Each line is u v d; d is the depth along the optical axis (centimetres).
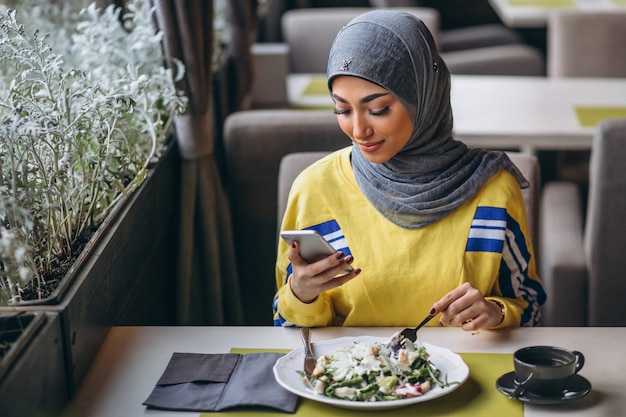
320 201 181
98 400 147
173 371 155
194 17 229
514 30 556
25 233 153
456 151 178
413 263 174
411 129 169
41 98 174
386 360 149
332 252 156
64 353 145
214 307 255
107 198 193
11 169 151
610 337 166
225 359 158
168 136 249
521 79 361
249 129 261
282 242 185
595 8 470
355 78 163
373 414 142
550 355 148
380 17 168
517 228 176
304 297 165
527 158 215
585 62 384
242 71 321
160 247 233
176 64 231
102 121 176
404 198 175
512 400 145
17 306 143
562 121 306
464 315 162
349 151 187
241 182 264
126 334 169
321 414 142
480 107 323
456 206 173
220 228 254
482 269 173
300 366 153
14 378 124
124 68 229
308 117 262
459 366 151
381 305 175
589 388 145
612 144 243
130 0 258
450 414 141
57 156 161
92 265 159
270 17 484
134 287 192
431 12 421
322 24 422
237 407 144
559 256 254
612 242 248
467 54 464
